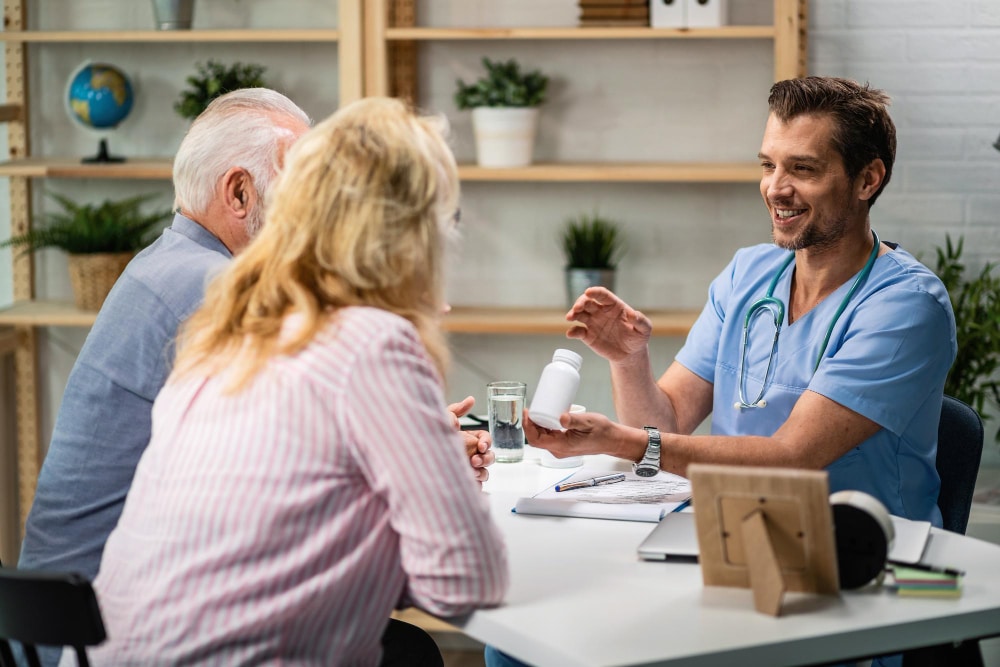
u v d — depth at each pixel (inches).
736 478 53.2
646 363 85.8
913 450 76.6
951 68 128.6
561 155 136.7
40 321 134.0
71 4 141.1
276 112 75.8
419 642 74.5
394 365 50.8
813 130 74.6
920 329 74.6
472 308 139.5
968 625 52.5
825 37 130.1
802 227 76.1
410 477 49.9
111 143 143.1
